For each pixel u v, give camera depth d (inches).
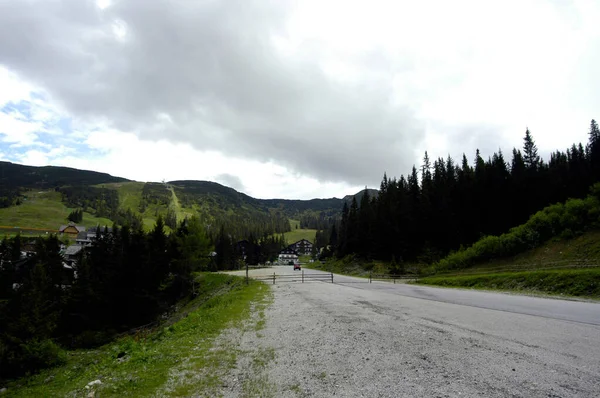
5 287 2448.3
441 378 309.1
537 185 2834.6
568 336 482.6
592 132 3093.0
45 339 1157.7
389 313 711.1
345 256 3799.2
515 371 326.6
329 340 468.8
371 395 271.6
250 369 345.4
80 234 6254.9
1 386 887.7
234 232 7795.3
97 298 1808.6
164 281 2182.6
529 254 1991.9
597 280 1086.4
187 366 362.0
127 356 465.1
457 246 2915.8
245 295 1148.5
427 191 3553.2
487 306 836.6
